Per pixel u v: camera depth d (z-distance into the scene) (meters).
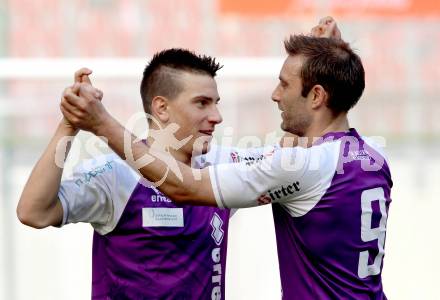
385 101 27.30
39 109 22.36
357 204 8.20
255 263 17.17
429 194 23.27
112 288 8.86
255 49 28.30
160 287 8.73
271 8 28.64
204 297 8.96
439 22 29.45
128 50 28.17
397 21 29.50
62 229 19.02
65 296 17.95
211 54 28.27
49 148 7.97
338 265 8.21
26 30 27.61
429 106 27.45
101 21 28.05
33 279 18.20
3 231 18.12
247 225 17.22
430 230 21.56
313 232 8.14
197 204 8.06
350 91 8.34
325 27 9.59
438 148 26.11
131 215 8.67
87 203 8.48
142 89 9.34
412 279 19.72
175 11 28.02
